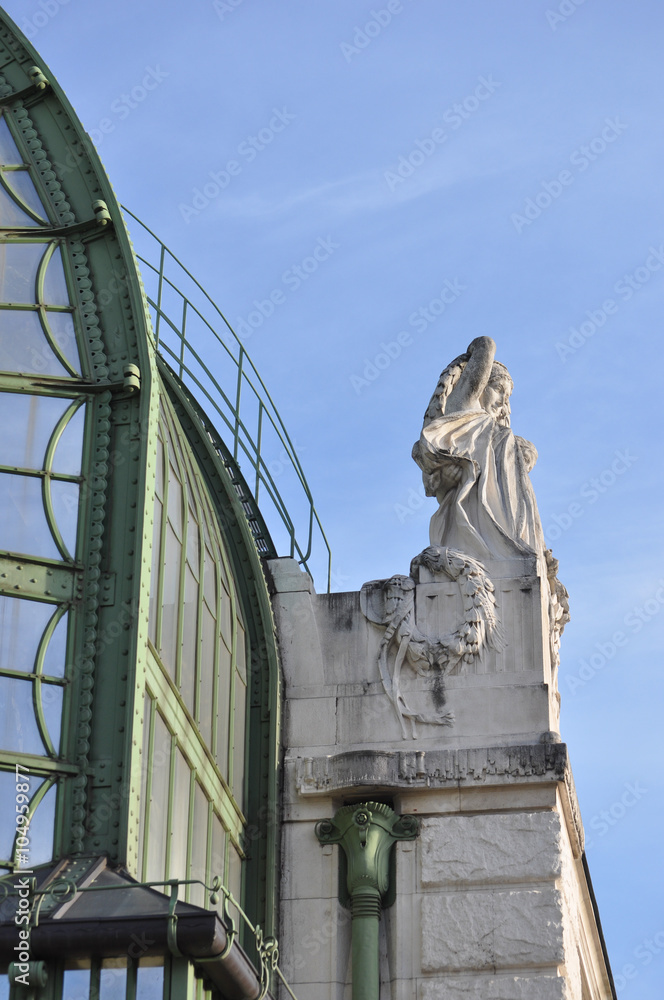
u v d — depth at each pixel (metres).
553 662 20.95
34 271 18.95
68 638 17.17
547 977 18.19
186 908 15.04
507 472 21.34
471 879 18.80
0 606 16.97
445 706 19.86
